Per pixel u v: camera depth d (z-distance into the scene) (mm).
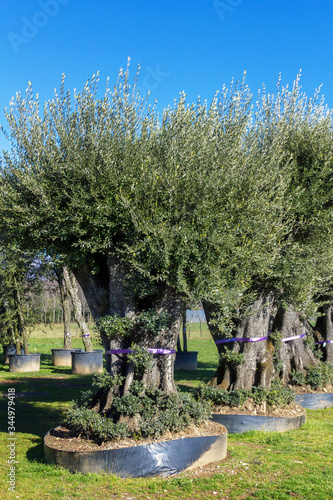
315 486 7195
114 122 8562
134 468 7590
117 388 8945
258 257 9078
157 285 9070
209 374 21812
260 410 11344
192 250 8039
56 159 8516
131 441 7988
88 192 8297
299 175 12148
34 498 6684
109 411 8844
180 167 8414
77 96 8688
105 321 8688
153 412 8398
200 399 11664
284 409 11719
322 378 15234
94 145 8383
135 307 9031
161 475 7676
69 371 22438
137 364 8461
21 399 14812
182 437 8172
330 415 13445
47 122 8820
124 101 8664
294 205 11562
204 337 43500
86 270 9484
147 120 8836
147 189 8234
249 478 7594
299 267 10961
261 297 12000
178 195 8250
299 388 15125
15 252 9500
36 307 25328
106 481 7340
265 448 9461
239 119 9742
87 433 8414
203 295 8125
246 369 11953
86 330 21891
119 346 9016
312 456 8867
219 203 8789
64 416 12297
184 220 8367
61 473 7637
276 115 12484
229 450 9203
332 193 11828
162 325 8602
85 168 8070
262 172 9711
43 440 9070
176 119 8844
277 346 12680
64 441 8375
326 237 11648
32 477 7492
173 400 8602
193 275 8359
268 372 11961
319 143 12164
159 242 7965
